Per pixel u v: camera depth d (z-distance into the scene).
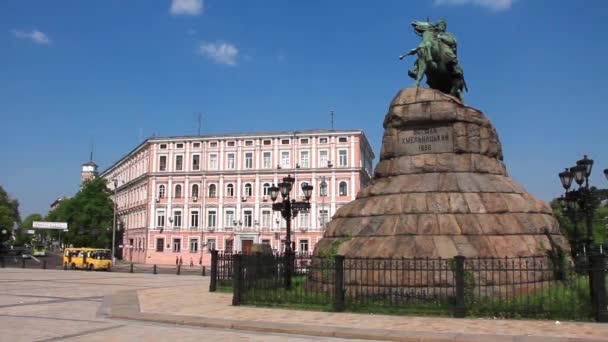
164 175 70.75
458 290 11.99
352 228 15.27
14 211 87.62
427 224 14.18
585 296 12.27
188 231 68.75
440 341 9.55
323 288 14.58
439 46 17.44
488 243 13.75
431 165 15.76
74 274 33.62
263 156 67.88
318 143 66.06
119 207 90.00
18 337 9.97
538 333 9.95
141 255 73.31
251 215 66.94
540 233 14.93
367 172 71.38
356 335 10.16
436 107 16.06
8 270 37.59
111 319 12.63
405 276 13.24
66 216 79.81
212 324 11.57
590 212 19.62
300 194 65.50
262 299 14.23
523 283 13.27
